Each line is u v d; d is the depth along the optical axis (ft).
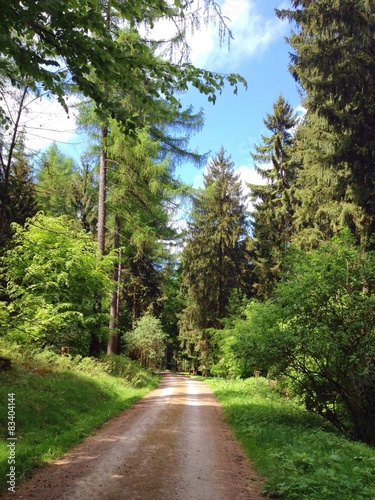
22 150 23.98
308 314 36.11
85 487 16.78
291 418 36.40
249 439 27.45
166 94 15.51
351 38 47.37
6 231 49.52
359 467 20.76
